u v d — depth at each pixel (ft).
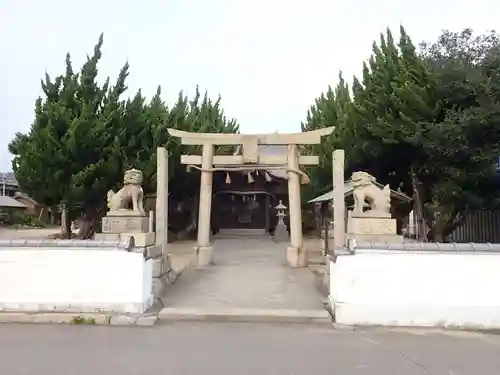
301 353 24.95
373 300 31.40
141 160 65.87
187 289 43.11
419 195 63.10
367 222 39.99
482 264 30.99
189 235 100.12
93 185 56.95
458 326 30.71
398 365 23.03
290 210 60.03
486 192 53.88
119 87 65.77
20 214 160.86
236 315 33.22
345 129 72.38
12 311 32.58
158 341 27.20
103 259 33.06
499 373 21.99
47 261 33.09
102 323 31.45
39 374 21.18
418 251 31.40
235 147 93.61
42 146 56.95
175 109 86.12
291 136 60.34
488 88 50.24
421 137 53.83
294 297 39.93
